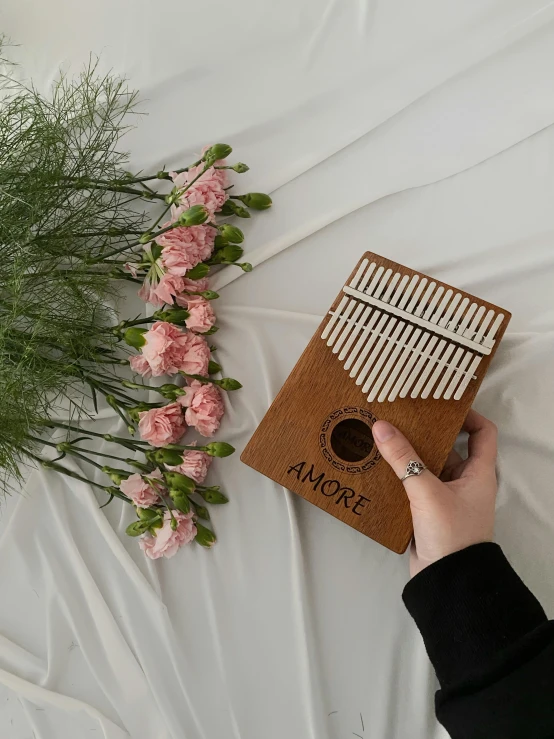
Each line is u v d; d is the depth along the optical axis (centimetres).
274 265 89
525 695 53
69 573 87
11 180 76
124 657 84
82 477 85
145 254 78
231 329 88
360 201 87
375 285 74
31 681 85
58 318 76
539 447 79
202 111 92
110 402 79
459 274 85
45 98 95
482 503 70
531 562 78
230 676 81
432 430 72
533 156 85
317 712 78
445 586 62
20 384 73
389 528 72
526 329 82
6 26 96
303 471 75
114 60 94
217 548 84
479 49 86
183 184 83
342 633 80
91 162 82
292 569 81
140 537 84
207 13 92
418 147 88
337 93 89
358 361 74
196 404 79
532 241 84
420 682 77
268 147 91
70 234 78
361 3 88
